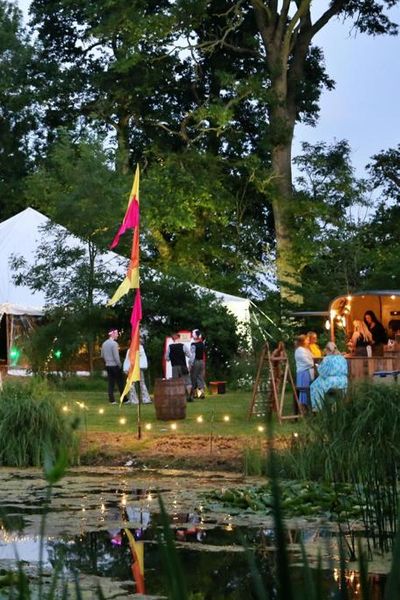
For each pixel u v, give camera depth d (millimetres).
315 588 1268
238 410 22391
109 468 14312
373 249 35562
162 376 31219
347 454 12102
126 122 45906
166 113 45531
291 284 33531
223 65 45906
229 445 15484
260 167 43156
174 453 14969
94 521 9570
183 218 40000
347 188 37594
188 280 32406
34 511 10219
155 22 40625
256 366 30141
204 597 6258
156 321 32062
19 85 47469
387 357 21250
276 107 42719
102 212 31562
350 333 26984
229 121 41938
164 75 44188
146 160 43188
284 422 19484
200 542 8445
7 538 8633
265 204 46750
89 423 19188
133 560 7613
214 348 32031
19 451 14391
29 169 49469
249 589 6438
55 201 35500
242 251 43125
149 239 35938
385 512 7758
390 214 40500
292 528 9141
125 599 6148
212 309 31812
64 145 38719
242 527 9289
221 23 45500
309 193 39719
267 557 7691
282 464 12477
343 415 12391
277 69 42938
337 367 17672
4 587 3824
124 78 43625
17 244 32281
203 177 41312
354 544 7879
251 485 12344
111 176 33375
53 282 31078
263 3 43344
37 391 15477
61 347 30422
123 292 16641
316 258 35844
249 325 31766
